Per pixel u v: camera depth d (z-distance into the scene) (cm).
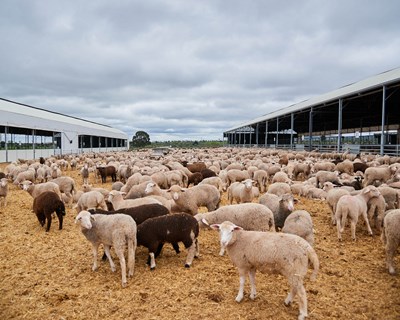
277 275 715
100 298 639
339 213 930
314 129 9300
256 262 584
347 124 7594
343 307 588
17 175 2134
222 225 617
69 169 3297
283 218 911
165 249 901
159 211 891
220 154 3838
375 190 974
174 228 755
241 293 612
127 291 663
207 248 904
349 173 2116
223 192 1742
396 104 4384
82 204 1167
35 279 728
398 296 618
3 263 822
